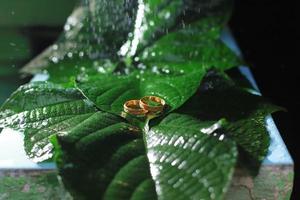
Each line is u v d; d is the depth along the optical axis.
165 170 0.56
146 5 0.77
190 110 0.64
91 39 0.79
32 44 0.88
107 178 0.56
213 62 0.75
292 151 0.81
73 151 0.57
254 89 0.72
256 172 0.58
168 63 0.74
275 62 0.92
